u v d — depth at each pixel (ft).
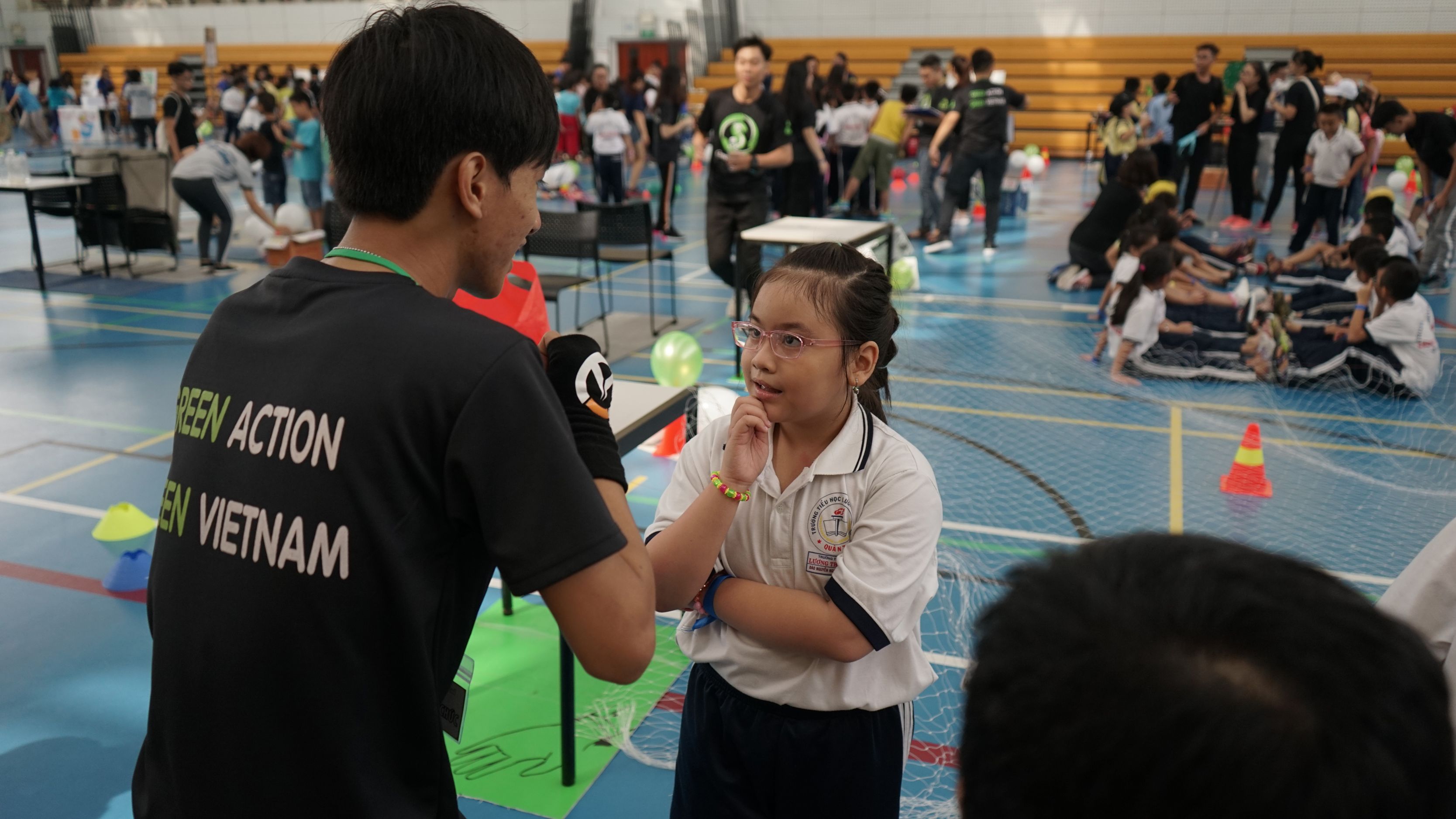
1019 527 14.26
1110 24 68.80
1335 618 1.69
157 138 39.75
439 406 3.33
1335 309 23.71
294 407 3.46
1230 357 21.54
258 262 34.65
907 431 18.28
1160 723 1.60
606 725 10.16
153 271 33.19
